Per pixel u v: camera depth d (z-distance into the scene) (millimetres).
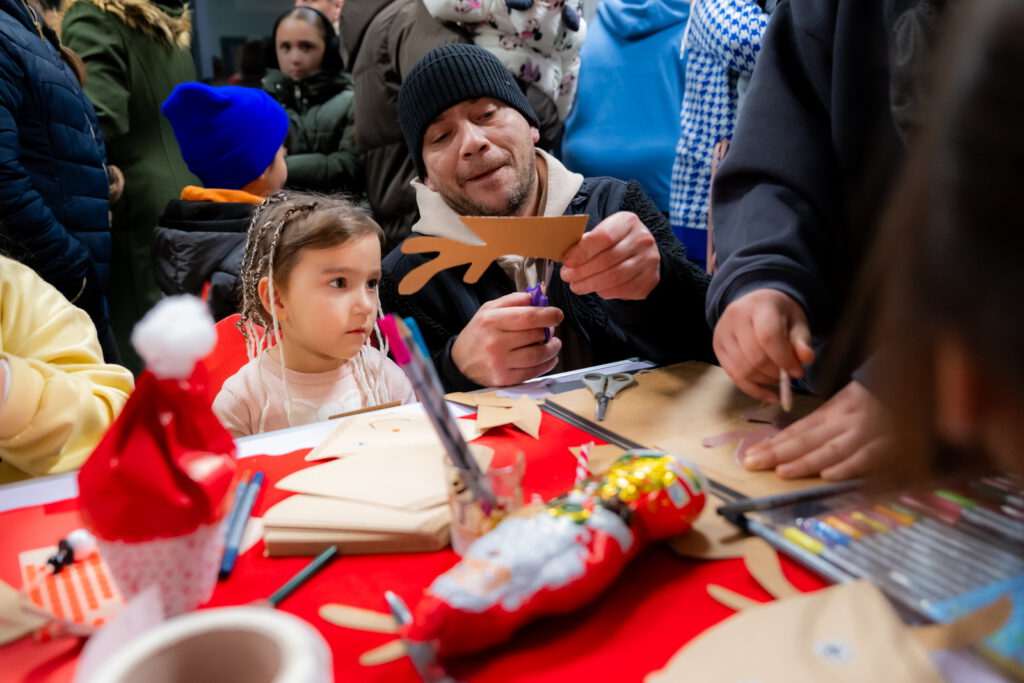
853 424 631
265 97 1591
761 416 756
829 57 855
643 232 1011
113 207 2080
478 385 1073
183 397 445
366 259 1022
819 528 514
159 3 2105
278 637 311
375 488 600
